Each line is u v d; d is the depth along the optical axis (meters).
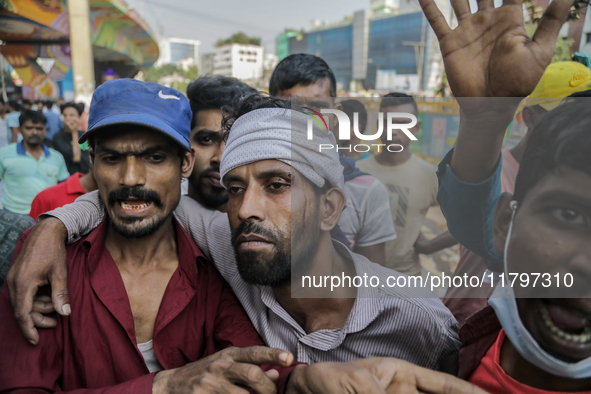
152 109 0.94
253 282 0.81
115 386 0.80
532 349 0.67
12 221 1.22
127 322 0.96
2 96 11.59
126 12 12.19
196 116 1.40
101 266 0.99
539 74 0.69
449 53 0.75
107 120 0.90
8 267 1.19
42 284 0.88
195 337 1.02
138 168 0.92
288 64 1.59
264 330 0.97
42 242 0.90
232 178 0.80
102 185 0.95
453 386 0.66
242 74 70.44
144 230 0.95
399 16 43.38
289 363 0.69
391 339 0.89
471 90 0.73
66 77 11.88
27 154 2.76
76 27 6.05
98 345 0.95
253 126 0.76
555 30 0.69
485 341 0.82
